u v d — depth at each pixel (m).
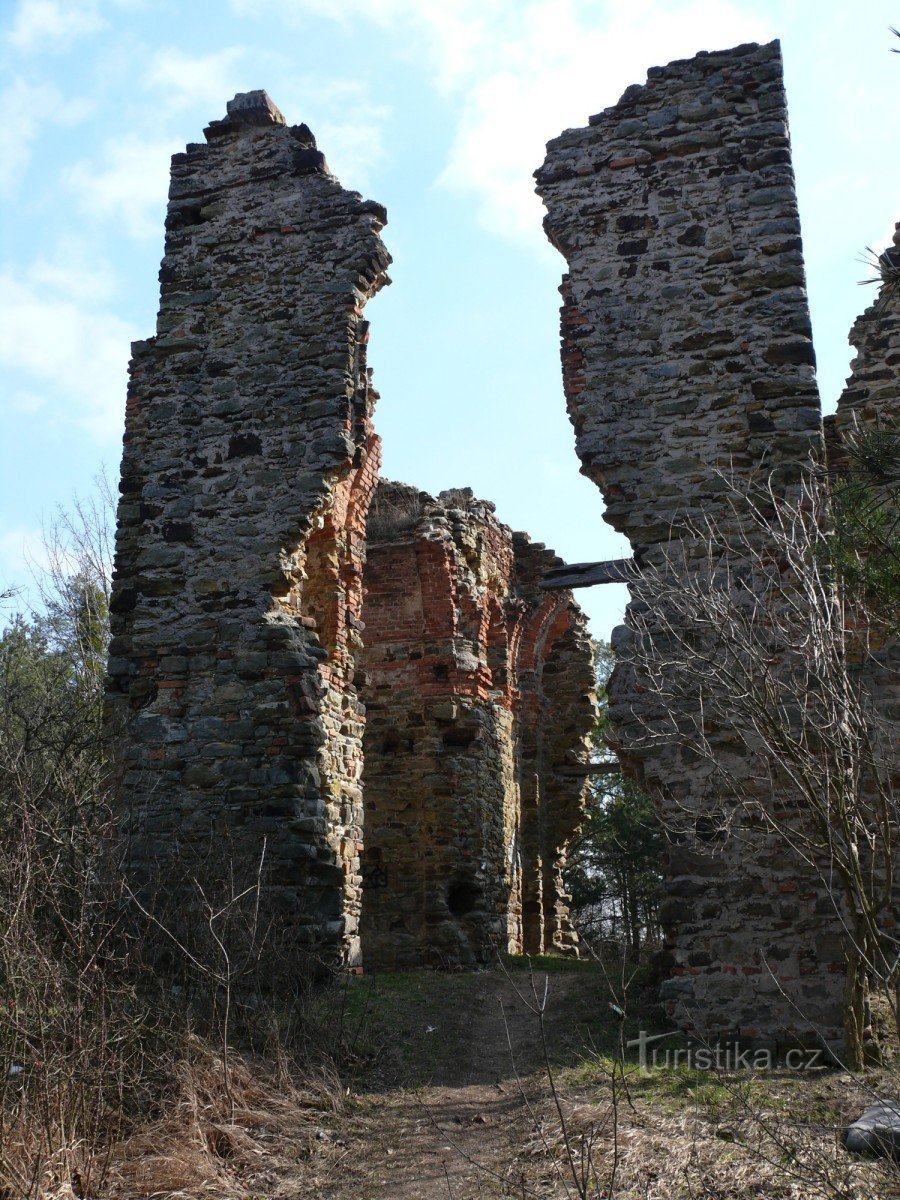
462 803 15.59
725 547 9.67
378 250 12.34
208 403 12.23
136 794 11.04
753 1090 6.80
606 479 10.20
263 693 11.16
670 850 9.04
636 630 9.02
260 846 10.55
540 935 18.00
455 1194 5.61
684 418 10.16
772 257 10.37
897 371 10.98
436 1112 7.18
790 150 10.66
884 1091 6.69
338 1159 6.33
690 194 10.72
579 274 10.79
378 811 15.66
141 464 12.23
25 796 7.01
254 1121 6.74
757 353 10.16
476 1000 10.34
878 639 9.13
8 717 9.16
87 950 6.71
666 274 10.56
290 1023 8.10
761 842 8.84
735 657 7.73
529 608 19.42
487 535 17.81
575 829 19.62
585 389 10.48
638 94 11.11
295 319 12.26
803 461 9.77
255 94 13.03
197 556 11.77
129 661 11.63
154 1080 6.70
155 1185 5.68
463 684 16.03
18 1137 5.38
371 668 16.22
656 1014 8.99
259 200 12.78
